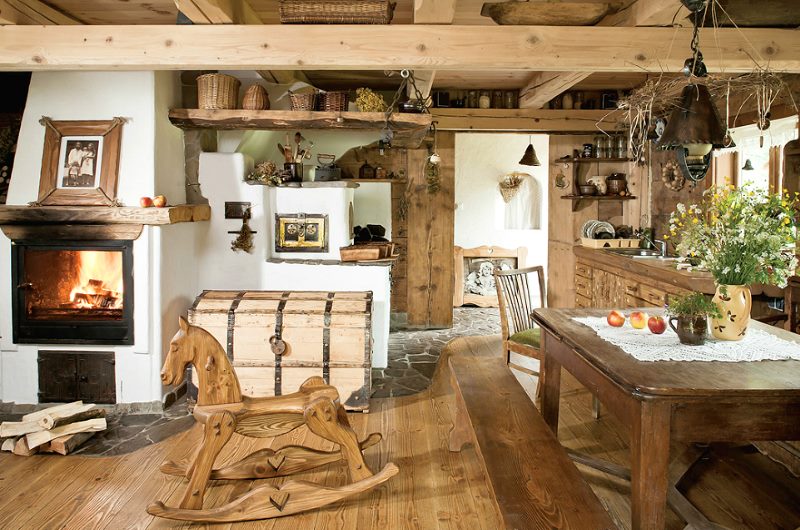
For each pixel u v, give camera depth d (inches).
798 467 116.6
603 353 94.7
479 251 327.6
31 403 158.1
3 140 184.2
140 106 159.8
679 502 100.2
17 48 134.0
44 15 146.2
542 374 128.4
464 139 327.3
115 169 157.9
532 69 139.1
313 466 121.4
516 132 256.7
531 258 330.0
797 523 100.4
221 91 168.9
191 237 181.3
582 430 143.4
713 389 76.1
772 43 133.8
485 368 133.7
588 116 243.4
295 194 191.8
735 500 108.3
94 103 159.9
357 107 191.6
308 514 104.7
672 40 134.5
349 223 199.8
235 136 187.9
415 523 101.5
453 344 233.3
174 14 158.1
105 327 157.0
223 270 186.9
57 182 157.9
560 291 265.7
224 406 105.3
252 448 134.0
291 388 156.2
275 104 192.9
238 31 133.6
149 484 116.2
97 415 143.3
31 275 158.4
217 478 116.1
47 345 157.8
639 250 223.5
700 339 99.5
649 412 77.6
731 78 142.9
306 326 155.5
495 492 77.1
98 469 122.8
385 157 262.4
